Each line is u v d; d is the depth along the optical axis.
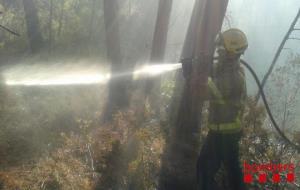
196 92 4.91
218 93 3.99
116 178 4.89
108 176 4.92
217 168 4.27
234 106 4.05
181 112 5.31
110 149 5.36
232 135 4.09
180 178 4.82
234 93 4.02
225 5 4.78
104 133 5.89
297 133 5.55
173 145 5.28
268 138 5.57
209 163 4.24
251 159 5.14
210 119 4.16
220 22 4.80
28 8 13.43
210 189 4.22
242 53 3.97
